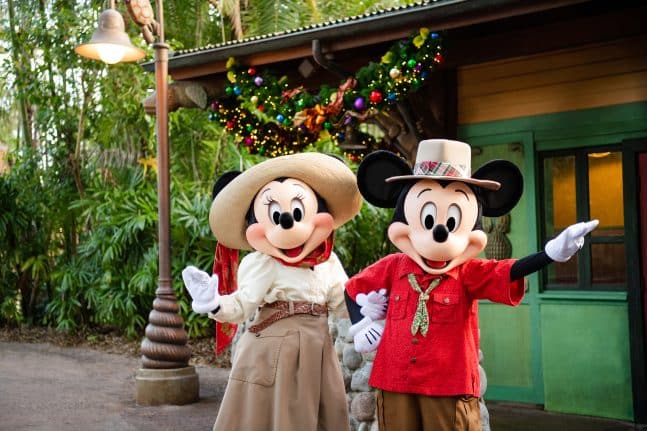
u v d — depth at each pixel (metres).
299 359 3.89
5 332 11.55
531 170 6.19
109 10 6.84
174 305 6.60
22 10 11.58
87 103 11.57
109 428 5.63
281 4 11.56
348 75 5.87
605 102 5.87
